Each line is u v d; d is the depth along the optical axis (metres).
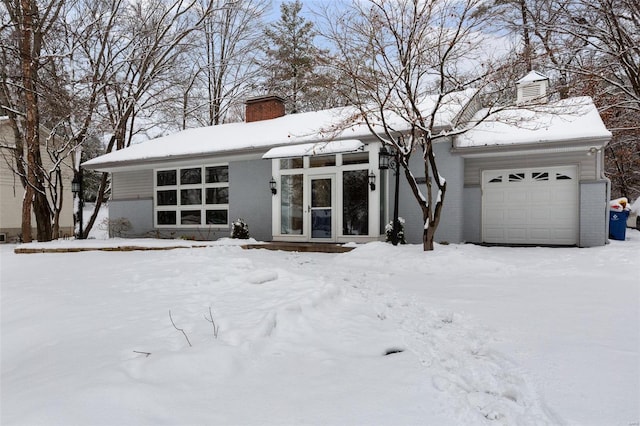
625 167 18.45
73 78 16.97
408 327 3.86
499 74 8.59
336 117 11.87
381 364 2.92
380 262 7.93
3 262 8.67
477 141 10.55
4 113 17.53
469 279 6.30
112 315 4.08
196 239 13.80
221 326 3.60
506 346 3.25
